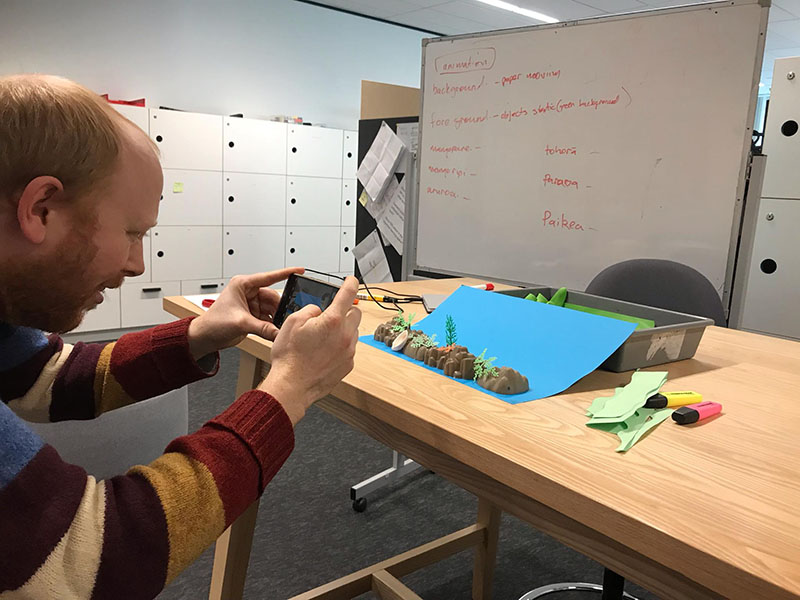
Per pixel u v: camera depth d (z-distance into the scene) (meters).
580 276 2.36
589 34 2.20
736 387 0.82
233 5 4.98
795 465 0.56
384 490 2.09
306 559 1.67
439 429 0.63
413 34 6.27
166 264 4.17
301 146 4.63
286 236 4.69
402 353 0.93
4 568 0.38
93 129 0.47
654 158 2.13
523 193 2.45
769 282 2.94
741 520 0.45
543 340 0.89
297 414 0.56
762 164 1.97
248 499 0.51
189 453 0.49
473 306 1.07
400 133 3.05
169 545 0.45
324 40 5.58
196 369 0.80
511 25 6.07
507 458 0.55
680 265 1.48
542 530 0.62
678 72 2.04
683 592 0.50
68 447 1.41
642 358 0.88
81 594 0.41
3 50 4.04
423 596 1.54
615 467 0.54
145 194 0.53
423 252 2.80
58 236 0.48
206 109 5.00
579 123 2.27
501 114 2.46
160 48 4.68
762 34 1.88
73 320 0.56
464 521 1.90
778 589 0.37
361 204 3.29
